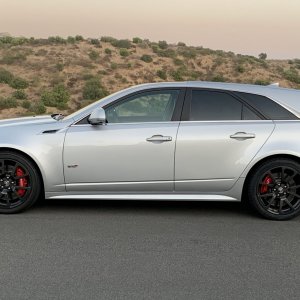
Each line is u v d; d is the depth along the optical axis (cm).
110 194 619
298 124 612
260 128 608
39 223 583
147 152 603
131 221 599
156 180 609
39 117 660
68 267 452
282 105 620
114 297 392
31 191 612
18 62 5091
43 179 609
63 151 604
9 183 612
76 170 607
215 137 603
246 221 609
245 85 635
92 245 511
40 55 5341
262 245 519
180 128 607
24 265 455
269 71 6000
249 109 618
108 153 604
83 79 4816
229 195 618
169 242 524
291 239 541
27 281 421
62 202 685
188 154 604
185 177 608
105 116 602
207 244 520
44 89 4488
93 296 394
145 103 625
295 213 611
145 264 461
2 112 3753
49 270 445
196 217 623
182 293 400
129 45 5947
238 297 395
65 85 4650
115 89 4769
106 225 580
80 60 5250
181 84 630
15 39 5788
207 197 619
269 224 598
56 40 5838
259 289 410
